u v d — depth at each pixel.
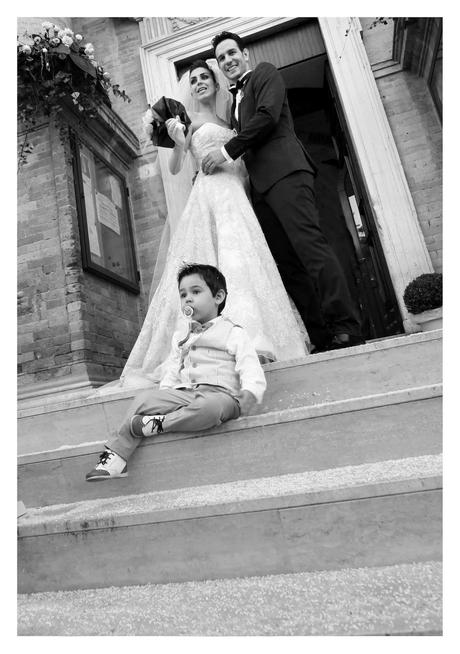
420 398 1.32
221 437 1.43
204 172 2.37
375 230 3.54
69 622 1.03
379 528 1.07
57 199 3.27
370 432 1.34
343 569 1.08
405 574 0.99
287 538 1.12
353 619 0.86
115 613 1.04
